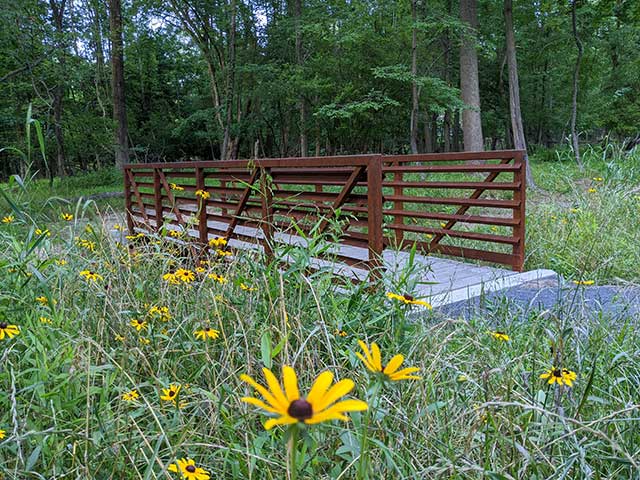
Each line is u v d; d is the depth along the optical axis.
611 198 5.73
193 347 1.85
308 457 1.21
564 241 4.74
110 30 14.71
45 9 11.55
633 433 1.40
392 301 1.97
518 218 4.00
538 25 17.94
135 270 2.62
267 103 16.55
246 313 1.97
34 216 2.48
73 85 12.10
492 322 2.35
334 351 1.74
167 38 18.12
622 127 18.72
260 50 15.70
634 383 1.70
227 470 1.35
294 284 2.13
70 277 2.30
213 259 3.06
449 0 16.28
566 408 1.49
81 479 1.18
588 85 19.78
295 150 19.95
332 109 12.55
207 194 3.87
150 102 25.45
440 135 25.50
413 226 4.79
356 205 3.32
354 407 0.66
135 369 1.71
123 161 15.70
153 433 1.38
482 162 11.74
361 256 4.06
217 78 16.70
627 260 4.05
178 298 2.24
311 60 14.30
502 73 20.19
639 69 18.17
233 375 1.56
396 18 12.54
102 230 2.98
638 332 2.17
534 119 21.80
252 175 3.58
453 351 1.92
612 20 14.96
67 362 1.44
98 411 1.32
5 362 1.49
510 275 3.73
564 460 1.27
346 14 12.75
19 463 1.23
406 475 1.23
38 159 16.61
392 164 5.36
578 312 2.25
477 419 1.33
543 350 1.94
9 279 2.12
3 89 11.68
